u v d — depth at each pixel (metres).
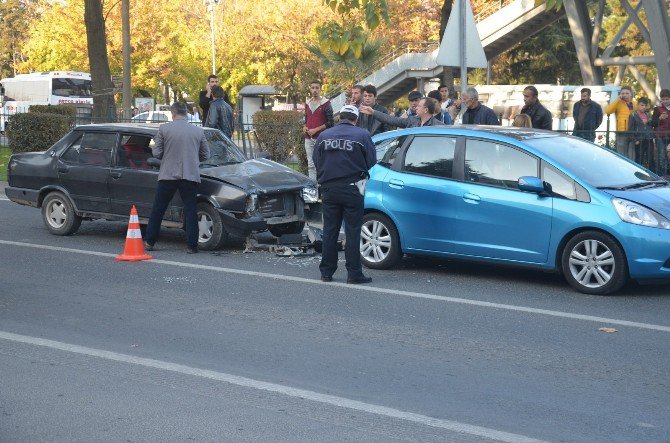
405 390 7.47
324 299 10.92
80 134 15.39
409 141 12.73
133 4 67.31
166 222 14.62
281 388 7.50
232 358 8.38
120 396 7.25
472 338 9.16
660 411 7.00
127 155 14.85
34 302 10.59
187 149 13.72
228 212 13.90
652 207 11.08
